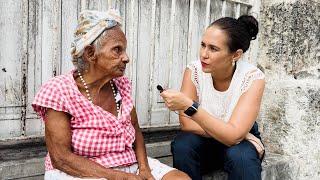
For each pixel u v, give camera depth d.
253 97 2.25
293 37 3.25
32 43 2.33
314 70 3.20
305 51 3.22
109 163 1.92
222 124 2.13
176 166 2.32
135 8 2.75
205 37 2.16
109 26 1.80
